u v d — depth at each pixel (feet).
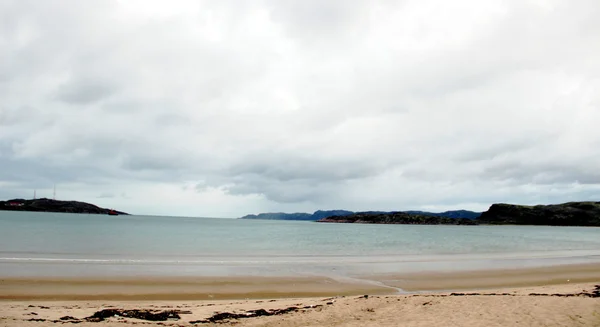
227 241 181.98
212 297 52.85
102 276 65.36
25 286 54.60
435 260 103.60
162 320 37.19
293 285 63.10
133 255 103.45
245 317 38.93
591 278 75.66
